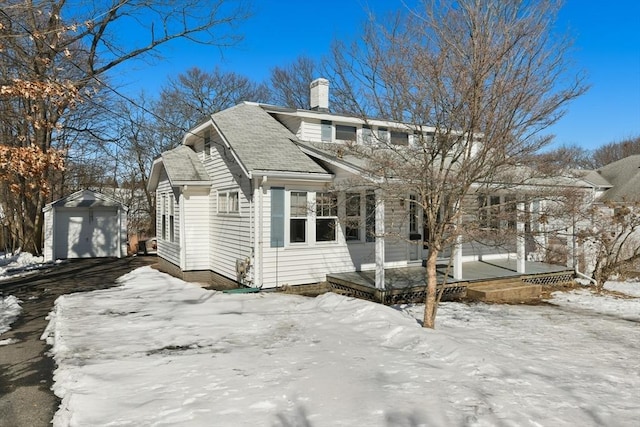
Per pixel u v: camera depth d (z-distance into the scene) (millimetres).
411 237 13203
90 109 21094
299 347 6156
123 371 5242
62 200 19141
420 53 6430
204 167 14367
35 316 8750
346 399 4312
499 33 5824
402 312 8312
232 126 12414
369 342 6387
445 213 6844
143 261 18578
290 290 11258
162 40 15602
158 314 8312
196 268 13766
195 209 13766
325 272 11820
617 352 6406
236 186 11883
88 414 4109
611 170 21125
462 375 4992
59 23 11133
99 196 19781
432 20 6195
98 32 14688
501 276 11812
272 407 4191
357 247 12344
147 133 31750
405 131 8367
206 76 34875
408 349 6031
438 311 9203
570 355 6160
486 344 6438
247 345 6305
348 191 10797
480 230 6969
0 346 6684
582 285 13219
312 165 11359
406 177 6832
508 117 5961
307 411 4078
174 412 4125
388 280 11008
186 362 5535
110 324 7547
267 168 10539
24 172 7418
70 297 10180
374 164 7508
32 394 4859
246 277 11336
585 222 13391
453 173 6891
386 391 4496
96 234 19844
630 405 4324
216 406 4227
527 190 7812
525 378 4961
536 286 11438
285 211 11188
